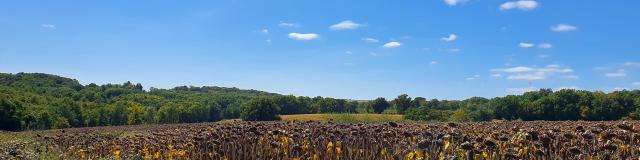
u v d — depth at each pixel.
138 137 21.52
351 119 79.12
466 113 110.81
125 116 136.88
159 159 14.64
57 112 121.00
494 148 9.55
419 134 11.70
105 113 134.00
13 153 18.81
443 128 14.15
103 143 21.28
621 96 95.19
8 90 122.12
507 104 106.19
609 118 94.75
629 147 8.98
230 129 15.59
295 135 12.99
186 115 141.38
